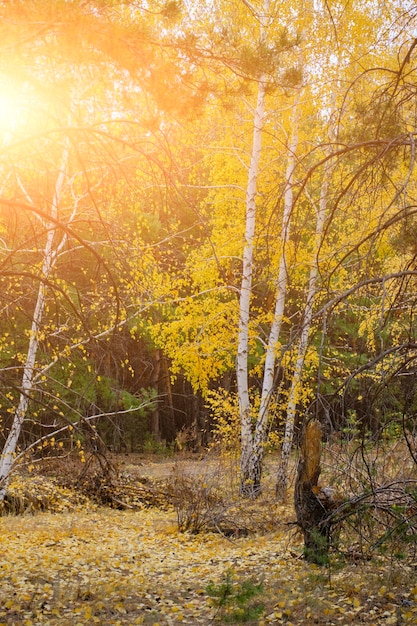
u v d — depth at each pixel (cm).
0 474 1065
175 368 1329
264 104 1218
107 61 408
